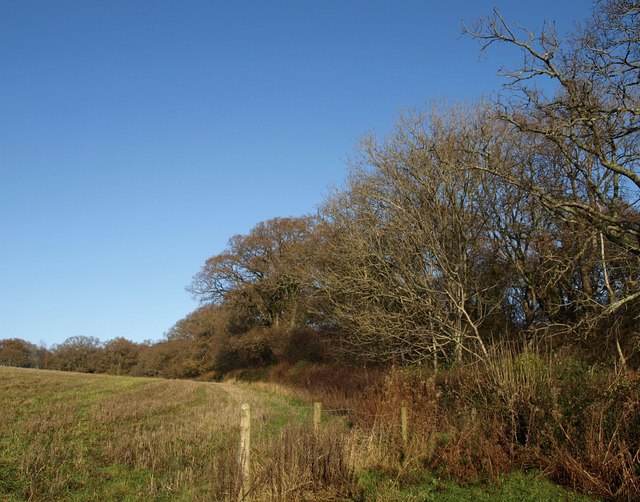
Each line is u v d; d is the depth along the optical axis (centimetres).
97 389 2988
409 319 2617
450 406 1355
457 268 2500
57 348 10044
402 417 1150
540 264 2209
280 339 4484
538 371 1170
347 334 3247
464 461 1037
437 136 2727
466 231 2650
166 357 7925
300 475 902
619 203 1894
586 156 2011
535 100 1459
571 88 1413
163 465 1168
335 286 2847
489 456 1005
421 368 2198
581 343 1986
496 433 1065
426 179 2689
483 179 2548
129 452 1219
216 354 5791
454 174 2573
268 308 5050
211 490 846
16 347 10038
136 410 1992
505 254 2648
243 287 5012
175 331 8219
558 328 2273
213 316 6328
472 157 2448
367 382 2073
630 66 1365
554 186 2222
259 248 5062
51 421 1605
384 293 2628
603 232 1474
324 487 923
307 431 1002
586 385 1052
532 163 2409
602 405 962
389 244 2728
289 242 4822
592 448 914
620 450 872
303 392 2872
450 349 2623
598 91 1465
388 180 2845
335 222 3038
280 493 845
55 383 3212
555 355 1286
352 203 2934
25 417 1689
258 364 5097
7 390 2562
